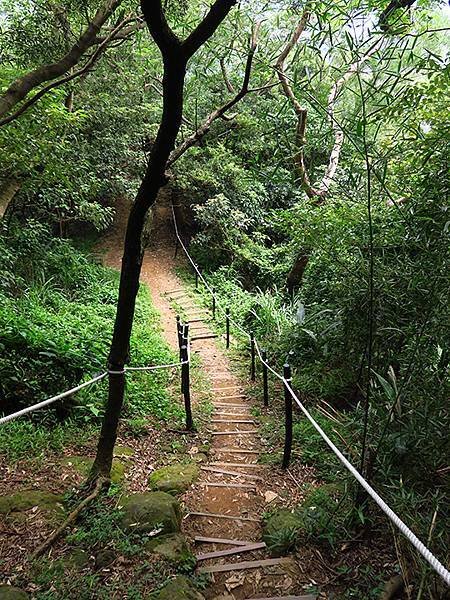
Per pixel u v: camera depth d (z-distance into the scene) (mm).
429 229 2840
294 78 2953
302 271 9391
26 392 4613
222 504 3865
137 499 3355
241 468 4461
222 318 10359
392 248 3910
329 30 2787
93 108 10383
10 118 4223
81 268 11273
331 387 5770
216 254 13219
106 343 6391
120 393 3576
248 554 3186
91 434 4676
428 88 2977
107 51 8109
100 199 13883
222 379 7211
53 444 4277
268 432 5281
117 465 4172
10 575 2693
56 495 3488
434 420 3072
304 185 5852
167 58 2693
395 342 3830
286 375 4434
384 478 3250
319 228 4883
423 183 2840
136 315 9781
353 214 4496
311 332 6195
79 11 5551
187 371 5227
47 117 6176
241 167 12422
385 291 3488
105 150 10969
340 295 5168
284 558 3057
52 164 6867
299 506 3721
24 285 9156
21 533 3053
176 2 5152
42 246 10562
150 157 3045
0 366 4566
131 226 3270
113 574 2727
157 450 4762
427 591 2574
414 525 2877
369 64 2883
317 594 2721
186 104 7852
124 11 5121
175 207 15477
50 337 5227
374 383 3848
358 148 2814
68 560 2812
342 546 3088
